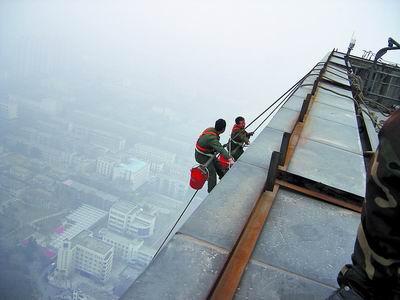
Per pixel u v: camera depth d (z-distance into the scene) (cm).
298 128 538
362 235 150
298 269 233
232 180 327
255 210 295
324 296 211
